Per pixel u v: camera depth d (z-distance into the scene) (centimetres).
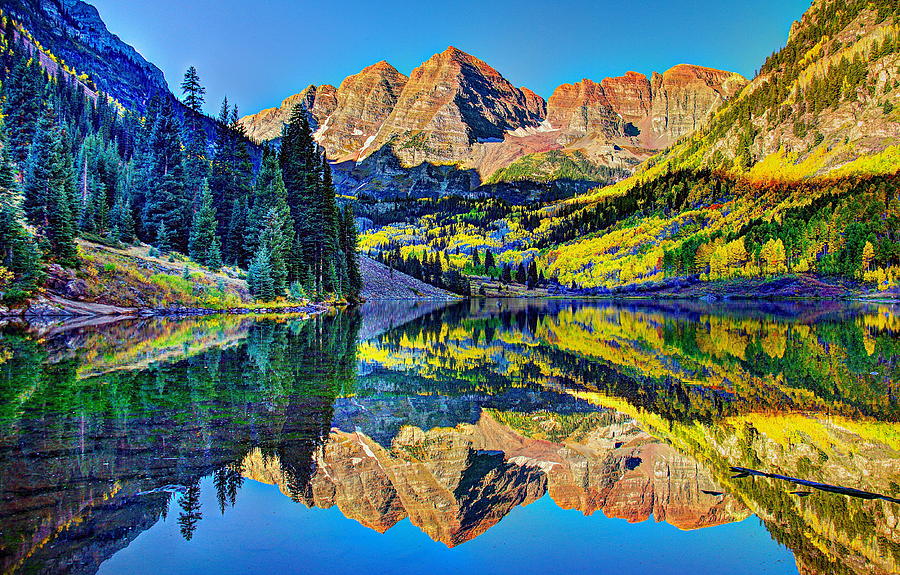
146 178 7562
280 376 1959
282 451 1091
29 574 571
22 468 902
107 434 1120
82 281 4756
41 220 4831
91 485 843
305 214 8125
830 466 1127
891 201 14600
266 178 7769
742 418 1555
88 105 17662
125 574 583
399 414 1545
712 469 1118
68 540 661
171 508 787
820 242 14562
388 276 15575
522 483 1029
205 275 6194
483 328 4903
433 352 3038
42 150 4919
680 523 833
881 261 12644
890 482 1020
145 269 5541
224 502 827
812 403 1723
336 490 923
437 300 14700
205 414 1322
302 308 6975
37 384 1611
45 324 3744
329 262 8631
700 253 17475
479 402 1761
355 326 4712
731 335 4153
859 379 2159
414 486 987
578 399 1827
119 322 4125
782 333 4309
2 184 4262
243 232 7631
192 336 3225
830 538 755
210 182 8069
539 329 4825
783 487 999
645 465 1141
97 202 6400
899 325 5191
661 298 15875
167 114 7469
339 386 1850
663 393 1917
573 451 1250
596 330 4722
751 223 18250
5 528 686
